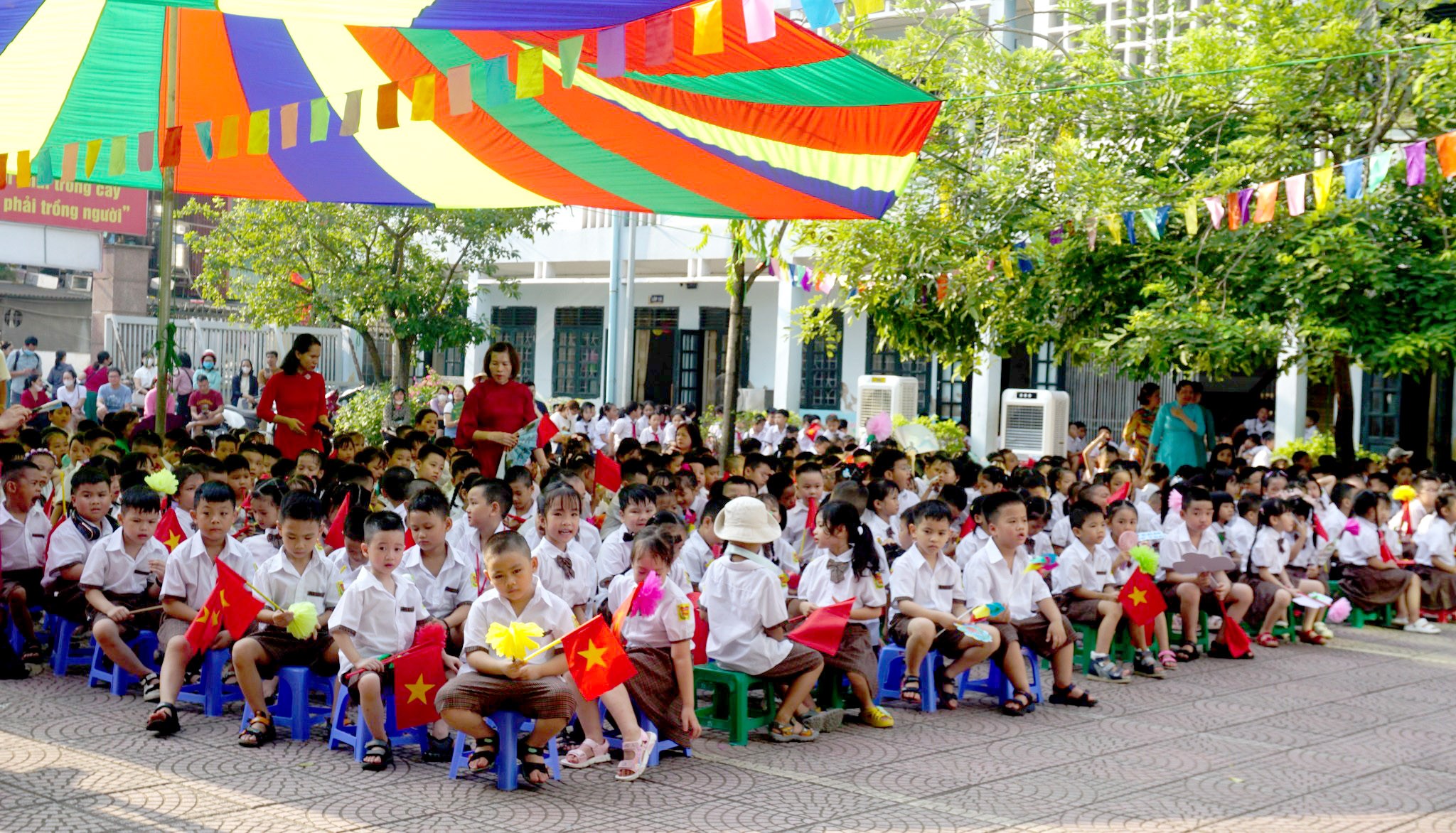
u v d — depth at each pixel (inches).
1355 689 331.6
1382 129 471.2
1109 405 846.5
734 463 419.5
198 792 207.8
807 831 201.9
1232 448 573.0
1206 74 441.4
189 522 313.7
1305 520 418.3
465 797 212.5
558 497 266.8
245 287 824.3
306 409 418.9
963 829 204.5
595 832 197.5
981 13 778.8
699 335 1079.6
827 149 350.6
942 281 502.9
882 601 275.9
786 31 272.7
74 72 350.6
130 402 805.9
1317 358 460.1
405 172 429.4
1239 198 379.6
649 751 232.7
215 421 666.8
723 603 258.8
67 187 866.1
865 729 272.4
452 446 411.8
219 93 377.1
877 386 807.7
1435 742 274.4
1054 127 527.2
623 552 298.0
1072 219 466.6
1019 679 292.2
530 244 1117.1
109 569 278.7
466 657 219.1
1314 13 486.9
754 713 271.3
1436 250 462.9
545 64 322.0
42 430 427.5
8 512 297.6
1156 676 341.1
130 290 1148.5
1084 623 339.3
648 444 549.3
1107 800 223.5
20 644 297.0
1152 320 438.6
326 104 273.7
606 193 424.5
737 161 372.2
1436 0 517.3
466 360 1175.0
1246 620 406.6
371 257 827.4
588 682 211.2
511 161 407.5
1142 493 451.8
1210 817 215.2
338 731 236.8
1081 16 558.6
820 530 277.3
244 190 459.2
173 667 244.2
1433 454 710.5
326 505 301.0
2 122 385.4
